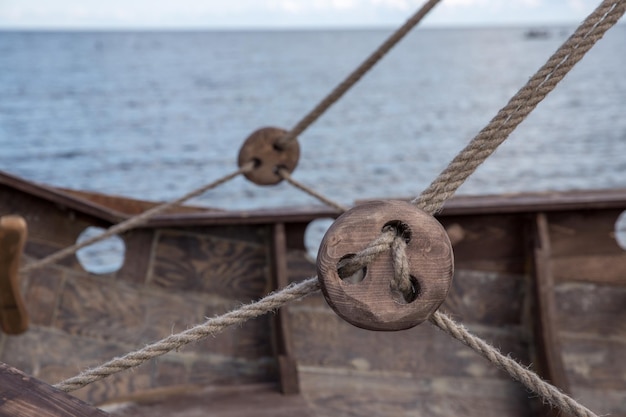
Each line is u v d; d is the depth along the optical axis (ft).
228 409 10.55
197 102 144.15
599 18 4.41
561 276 11.91
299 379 11.25
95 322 11.59
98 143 84.64
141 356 4.74
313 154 78.02
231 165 70.64
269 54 450.30
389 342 11.58
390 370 11.43
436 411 10.89
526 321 11.78
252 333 11.71
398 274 4.01
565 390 10.72
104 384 11.10
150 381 11.31
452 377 11.38
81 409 3.85
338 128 103.45
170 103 140.97
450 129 102.17
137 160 72.90
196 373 11.43
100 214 11.43
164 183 61.26
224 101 147.13
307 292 4.61
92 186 60.03
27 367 11.12
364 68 10.45
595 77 200.03
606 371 11.43
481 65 304.50
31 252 11.48
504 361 4.47
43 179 62.44
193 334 4.70
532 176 63.82
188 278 11.96
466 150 4.39
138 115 118.32
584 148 78.79
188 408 10.61
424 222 4.06
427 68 281.33
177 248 11.94
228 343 11.64
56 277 11.55
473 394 11.14
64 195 11.20
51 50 456.04
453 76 232.73
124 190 58.59
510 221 11.85
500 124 4.40
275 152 11.13
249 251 12.05
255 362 11.60
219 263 12.00
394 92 169.89
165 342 4.71
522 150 77.36
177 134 96.07
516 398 11.09
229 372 11.49
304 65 315.99
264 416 10.36
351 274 4.11
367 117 118.21
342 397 11.01
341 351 11.52
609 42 552.82
